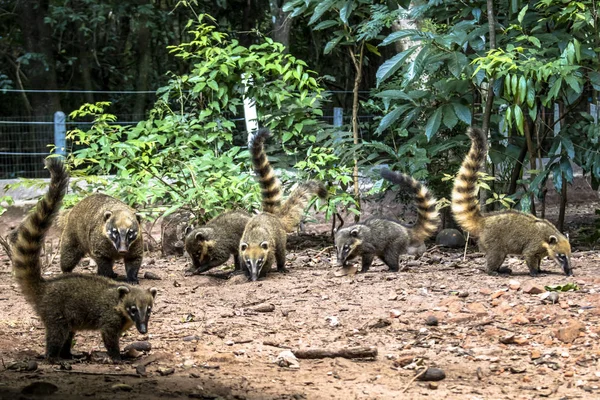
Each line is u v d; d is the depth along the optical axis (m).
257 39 20.39
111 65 21.27
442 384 5.26
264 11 20.66
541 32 10.77
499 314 6.76
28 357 5.81
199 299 7.70
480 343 6.14
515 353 5.88
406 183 9.39
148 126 11.39
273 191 9.57
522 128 9.40
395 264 9.05
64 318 5.66
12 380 5.04
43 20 18.64
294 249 11.37
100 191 11.17
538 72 9.13
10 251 10.04
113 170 12.99
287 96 11.55
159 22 20.08
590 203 15.75
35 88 18.92
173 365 5.66
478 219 8.51
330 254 10.65
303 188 9.69
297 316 6.97
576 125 10.94
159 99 12.22
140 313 5.61
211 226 9.19
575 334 6.09
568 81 9.16
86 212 8.54
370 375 5.45
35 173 15.73
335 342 6.24
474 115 11.43
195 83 11.86
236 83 11.80
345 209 11.57
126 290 5.63
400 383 5.29
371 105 11.92
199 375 5.38
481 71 9.68
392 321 6.69
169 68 21.44
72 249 8.74
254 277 8.41
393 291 7.61
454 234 11.29
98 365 5.62
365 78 20.95
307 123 11.63
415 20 11.95
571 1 9.69
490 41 10.09
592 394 5.04
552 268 8.80
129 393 4.78
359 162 11.84
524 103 10.40
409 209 13.55
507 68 9.34
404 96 10.59
